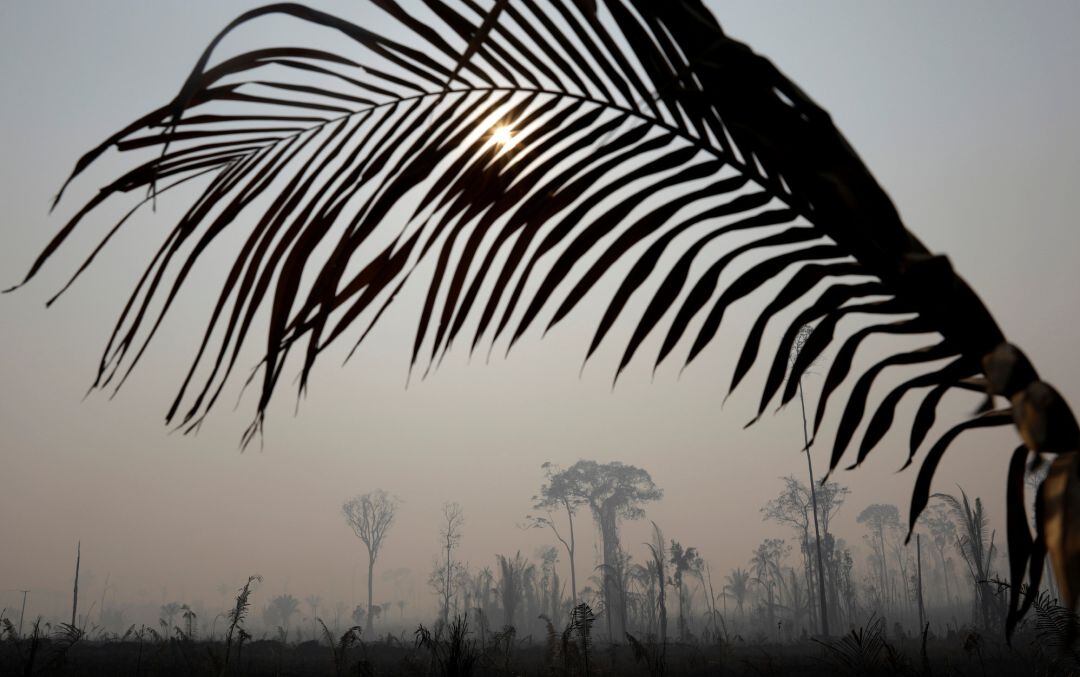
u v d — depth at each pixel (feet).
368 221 3.28
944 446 2.86
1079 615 1.37
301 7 3.05
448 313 3.26
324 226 3.37
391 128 3.51
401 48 3.45
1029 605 2.58
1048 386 1.80
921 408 2.93
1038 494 1.83
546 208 3.24
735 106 2.39
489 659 43.32
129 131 2.94
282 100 3.55
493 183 3.34
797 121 2.28
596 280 3.11
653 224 3.05
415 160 3.42
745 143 2.64
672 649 70.69
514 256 3.23
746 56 2.30
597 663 42.39
